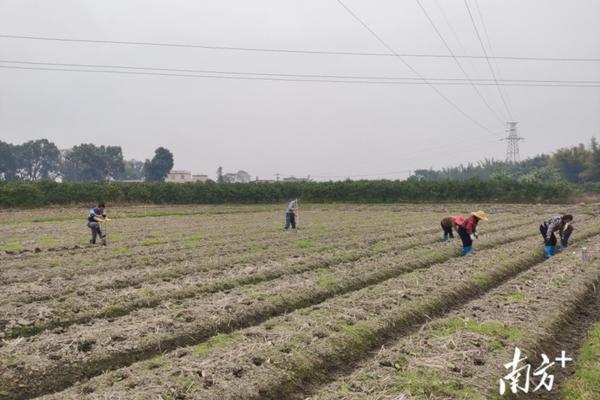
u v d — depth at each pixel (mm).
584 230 27016
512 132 103875
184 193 57969
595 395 7691
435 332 10086
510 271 16891
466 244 20156
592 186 69250
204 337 10562
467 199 58031
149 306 12875
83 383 8336
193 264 17922
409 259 18281
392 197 59719
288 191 61281
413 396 7332
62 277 16109
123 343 9656
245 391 7738
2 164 112188
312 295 13578
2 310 11656
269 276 16172
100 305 12406
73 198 51375
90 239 26047
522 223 33094
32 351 9148
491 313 11359
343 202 60375
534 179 61688
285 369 8547
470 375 8141
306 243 23281
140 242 24844
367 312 11500
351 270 16297
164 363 8680
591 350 9508
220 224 35125
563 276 14852
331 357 9336
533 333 10031
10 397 7871
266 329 10438
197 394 7418
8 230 30750
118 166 116750
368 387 7656
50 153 120625
